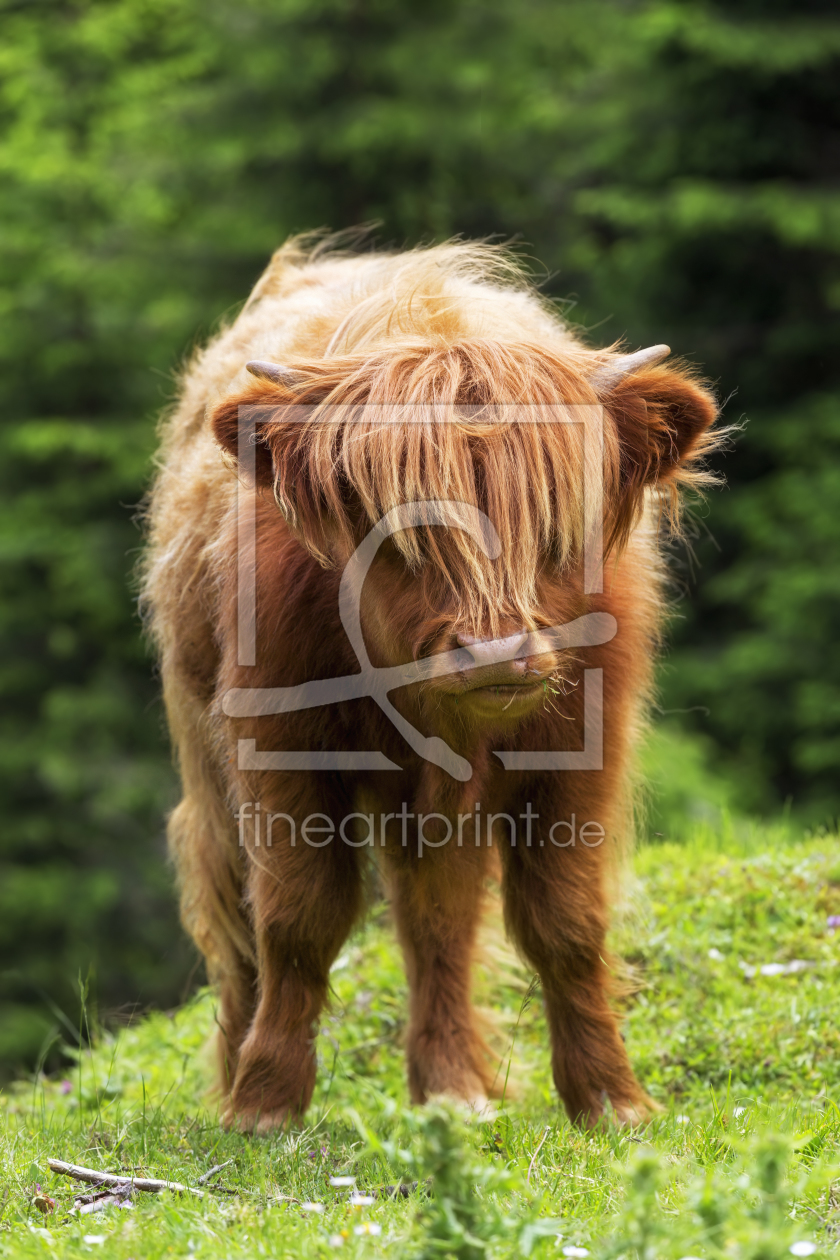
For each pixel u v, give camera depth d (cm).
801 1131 502
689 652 2012
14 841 2064
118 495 2191
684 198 1928
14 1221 436
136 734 2117
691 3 1998
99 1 2455
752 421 2033
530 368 486
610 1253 337
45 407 2267
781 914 791
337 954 577
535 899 568
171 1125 570
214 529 601
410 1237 377
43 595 2194
